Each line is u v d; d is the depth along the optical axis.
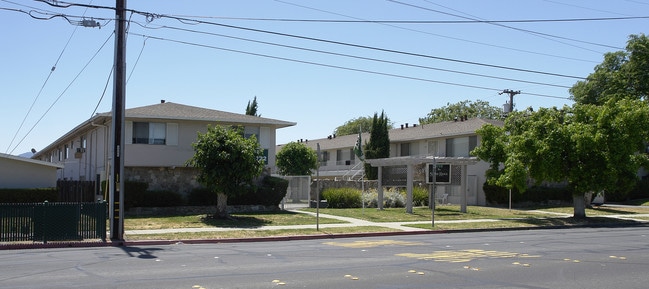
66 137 40.97
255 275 11.34
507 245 17.66
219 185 25.80
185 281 10.57
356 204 35.66
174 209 29.11
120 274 11.44
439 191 44.22
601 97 48.16
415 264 13.05
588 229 25.69
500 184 31.09
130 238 19.62
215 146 25.69
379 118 49.47
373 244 18.27
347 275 11.37
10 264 13.07
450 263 13.23
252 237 20.47
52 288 9.84
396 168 33.00
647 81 45.88
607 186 28.70
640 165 30.44
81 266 12.67
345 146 57.66
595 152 28.84
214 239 19.78
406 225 25.25
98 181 32.94
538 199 40.41
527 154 29.39
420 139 48.59
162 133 31.27
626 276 11.44
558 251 15.82
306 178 37.75
